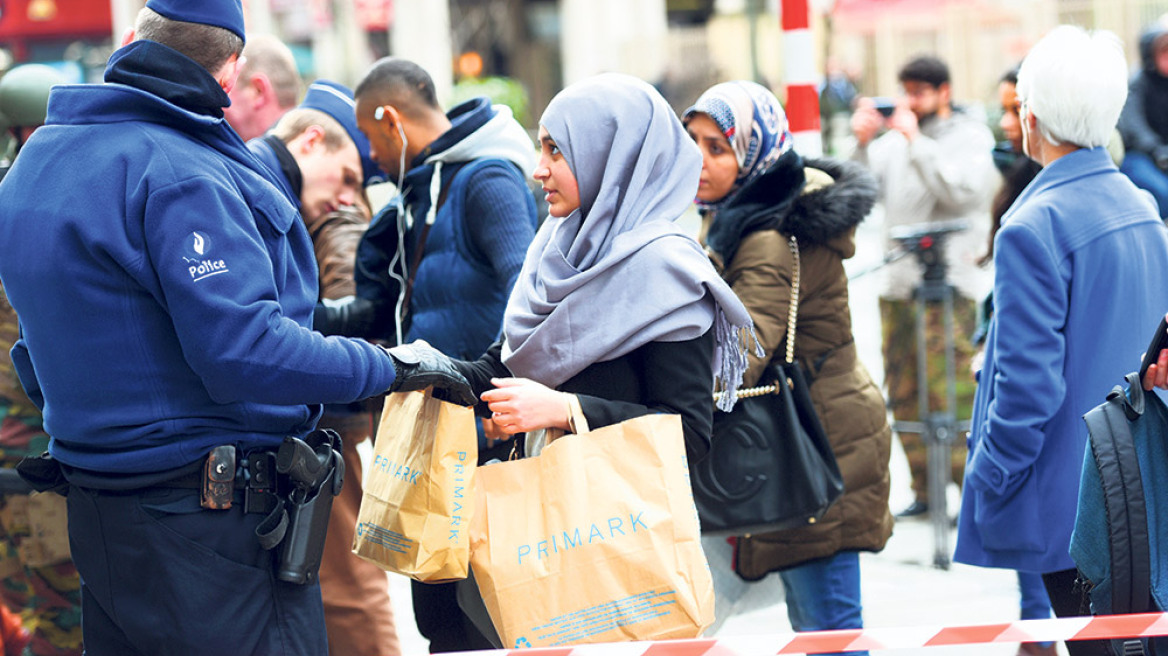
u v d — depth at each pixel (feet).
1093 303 35.58
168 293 27.07
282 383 27.55
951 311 63.82
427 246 40.27
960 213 68.59
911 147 69.00
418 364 29.84
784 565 39.42
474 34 320.09
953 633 29.27
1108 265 35.50
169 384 28.02
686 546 29.19
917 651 49.08
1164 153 62.69
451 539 29.91
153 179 27.27
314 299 30.37
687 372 31.19
